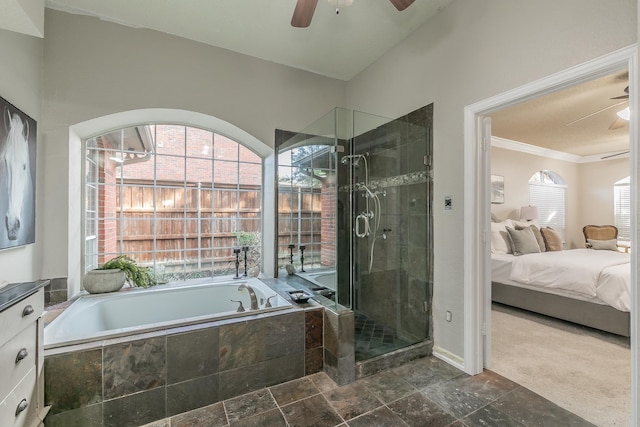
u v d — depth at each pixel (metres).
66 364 1.51
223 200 3.38
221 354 1.86
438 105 2.38
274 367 2.02
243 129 2.98
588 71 1.52
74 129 2.41
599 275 2.92
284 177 3.14
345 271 2.46
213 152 3.33
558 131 4.38
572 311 3.13
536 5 1.74
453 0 2.24
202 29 2.60
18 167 1.85
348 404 1.82
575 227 6.13
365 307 2.54
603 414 1.72
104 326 2.30
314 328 2.16
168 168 3.14
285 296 2.50
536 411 1.75
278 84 3.15
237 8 2.32
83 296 2.41
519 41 1.82
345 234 2.49
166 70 2.64
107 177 2.87
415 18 2.45
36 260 2.16
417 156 2.55
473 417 1.70
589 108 3.45
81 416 1.54
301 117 3.28
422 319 2.53
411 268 2.62
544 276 3.34
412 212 2.60
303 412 1.75
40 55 2.22
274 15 2.40
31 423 1.30
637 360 1.30
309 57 3.04
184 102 2.71
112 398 1.60
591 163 6.06
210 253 3.32
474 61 2.09
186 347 1.77
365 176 2.60
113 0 2.23
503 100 1.91
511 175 5.12
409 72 2.66
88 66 2.39
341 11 2.34
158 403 1.70
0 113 1.65
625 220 5.62
